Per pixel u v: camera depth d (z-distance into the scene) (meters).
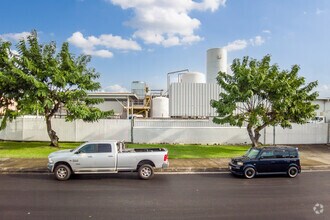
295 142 25.55
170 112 29.19
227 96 20.31
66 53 20.27
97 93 38.69
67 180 12.02
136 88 45.00
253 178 12.68
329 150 22.06
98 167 12.31
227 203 8.66
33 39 20.17
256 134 21.27
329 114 33.53
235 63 20.66
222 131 25.02
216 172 14.12
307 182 11.88
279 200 9.02
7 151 19.02
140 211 7.84
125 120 25.05
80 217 7.33
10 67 19.39
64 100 20.50
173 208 8.12
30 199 9.03
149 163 12.47
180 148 21.59
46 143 23.47
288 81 19.81
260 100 22.05
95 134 25.00
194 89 29.33
